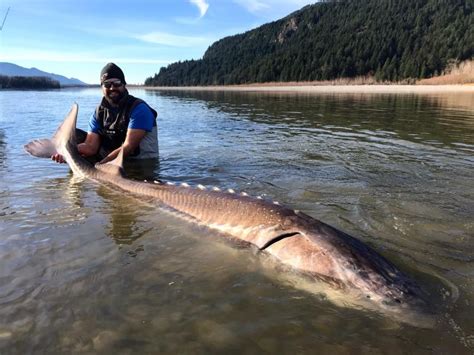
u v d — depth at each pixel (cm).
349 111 1972
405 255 387
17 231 448
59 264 375
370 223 465
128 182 607
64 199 561
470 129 1245
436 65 8606
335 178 658
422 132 1180
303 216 401
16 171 718
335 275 333
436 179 651
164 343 272
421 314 292
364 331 283
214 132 1195
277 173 693
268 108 2238
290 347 270
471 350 260
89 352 263
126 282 346
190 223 471
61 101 3055
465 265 368
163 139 1065
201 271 366
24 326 287
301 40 14950
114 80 759
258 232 406
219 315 303
